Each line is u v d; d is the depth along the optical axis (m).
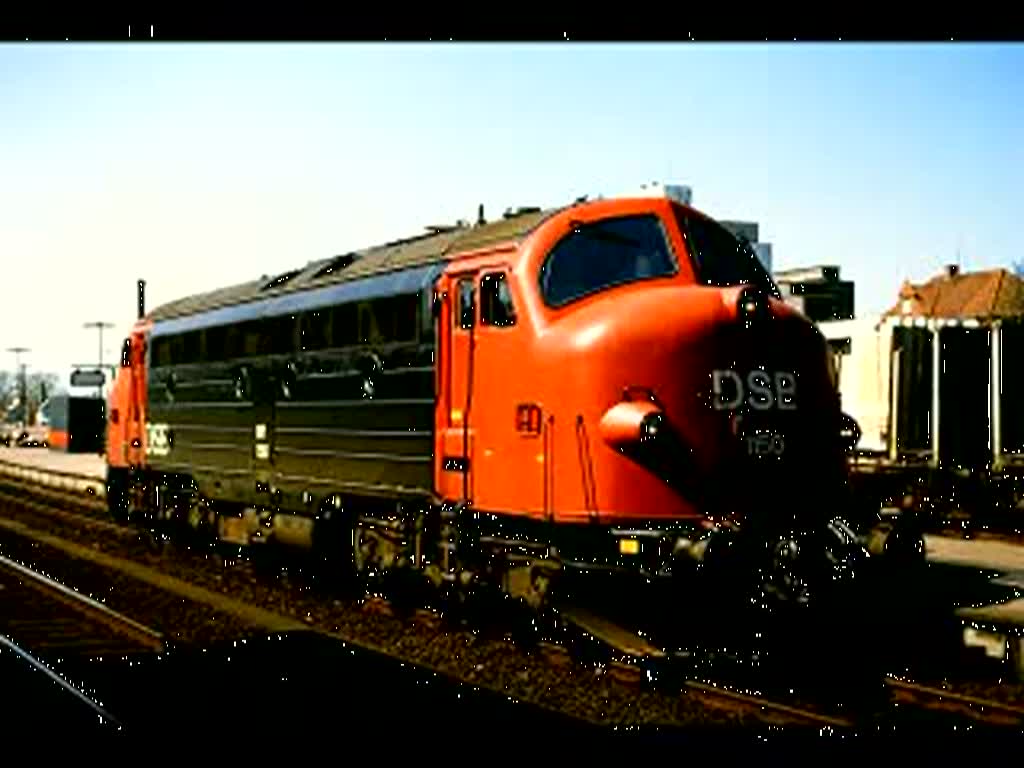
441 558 11.91
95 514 27.09
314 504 14.66
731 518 9.29
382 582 13.16
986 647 10.36
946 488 19.64
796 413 10.10
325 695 9.52
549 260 10.48
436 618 12.59
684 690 9.50
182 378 19.17
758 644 10.18
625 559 9.38
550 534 10.20
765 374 9.98
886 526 9.54
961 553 16.47
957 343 20.03
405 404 12.30
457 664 10.62
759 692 9.49
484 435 10.90
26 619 13.38
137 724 8.62
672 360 9.70
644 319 9.79
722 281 10.71
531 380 10.26
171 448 19.64
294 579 16.25
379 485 12.84
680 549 9.02
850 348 22.70
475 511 11.02
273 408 15.65
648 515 9.52
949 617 10.92
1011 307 43.69
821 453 10.24
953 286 46.25
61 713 8.99
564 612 10.00
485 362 10.92
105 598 14.89
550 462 10.02
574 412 9.81
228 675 10.31
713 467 9.71
